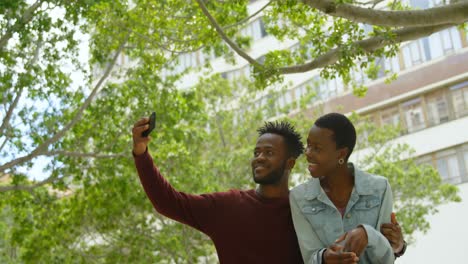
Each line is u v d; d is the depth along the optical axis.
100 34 12.40
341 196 3.29
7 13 10.41
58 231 14.51
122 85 13.26
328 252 2.81
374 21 6.89
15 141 12.19
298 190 3.35
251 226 3.52
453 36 23.95
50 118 12.38
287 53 10.31
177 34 11.59
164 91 13.35
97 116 12.71
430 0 22.50
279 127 3.71
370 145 20.73
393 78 11.39
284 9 9.18
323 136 3.24
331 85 26.58
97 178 12.98
